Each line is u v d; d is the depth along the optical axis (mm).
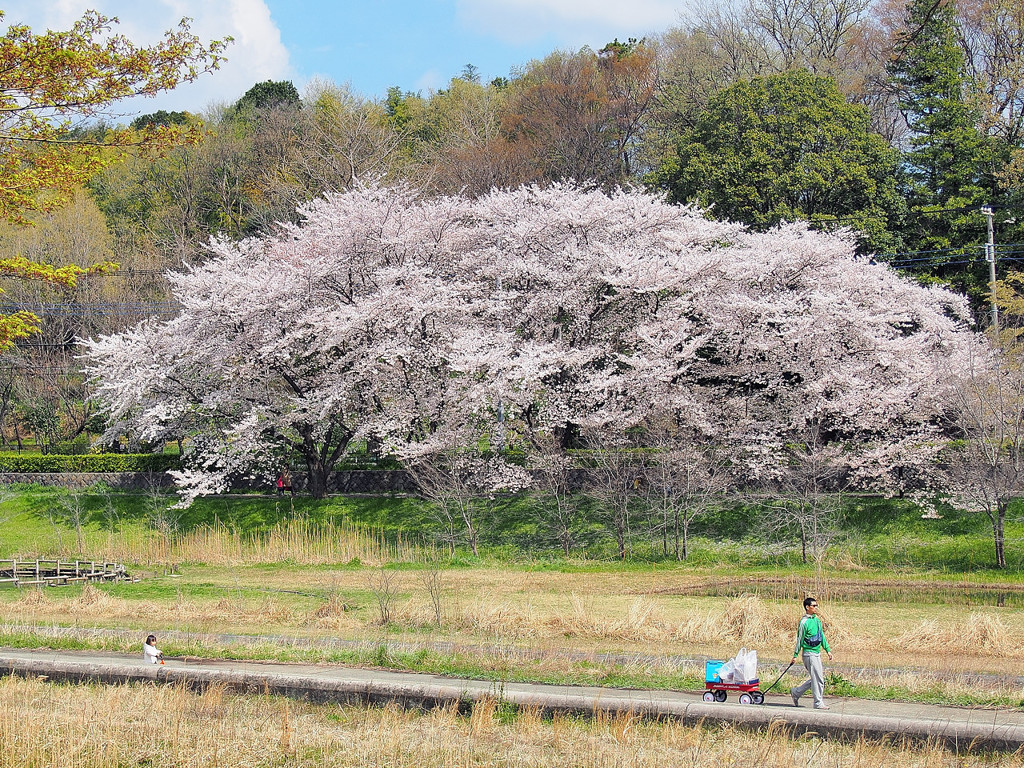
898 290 33656
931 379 29531
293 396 35469
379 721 12508
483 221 37156
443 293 33000
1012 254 41656
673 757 10797
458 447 32094
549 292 33844
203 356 34656
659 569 26781
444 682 14070
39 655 16641
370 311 32375
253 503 35562
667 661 15562
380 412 34344
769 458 29938
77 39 15859
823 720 11500
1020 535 27172
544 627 18641
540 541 30609
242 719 12656
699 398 32031
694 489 29188
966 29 51938
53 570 28141
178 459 38812
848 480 30578
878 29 58156
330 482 36500
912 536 28188
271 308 34219
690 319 34438
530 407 33688
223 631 19062
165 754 11305
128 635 18375
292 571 27797
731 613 18562
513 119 60000
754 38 61969
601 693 13258
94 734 11898
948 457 28797
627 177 55469
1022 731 10812
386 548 30297
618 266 32969
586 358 32375
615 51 61906
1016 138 46969
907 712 12250
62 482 39062
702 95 56938
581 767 10633
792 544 28406
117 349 35500
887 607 20844
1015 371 27016
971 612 19906
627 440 30953
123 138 17094
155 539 32562
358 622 19656
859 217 41406
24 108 16141
